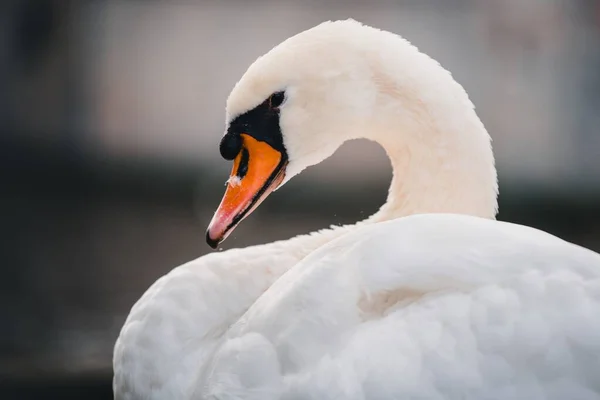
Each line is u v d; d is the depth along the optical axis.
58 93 21.08
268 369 3.60
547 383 3.21
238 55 21.11
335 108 4.46
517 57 19.80
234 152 4.51
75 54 21.09
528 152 19.12
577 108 19.36
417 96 4.46
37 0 20.97
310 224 15.65
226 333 3.92
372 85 4.48
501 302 3.33
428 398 3.26
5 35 20.94
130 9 21.17
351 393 3.35
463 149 4.48
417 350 3.33
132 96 21.08
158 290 4.18
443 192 4.52
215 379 3.74
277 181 4.52
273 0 21.11
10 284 12.19
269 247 4.42
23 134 20.83
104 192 17.56
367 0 20.78
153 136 20.89
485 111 19.69
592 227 15.69
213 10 21.06
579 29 19.50
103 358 9.95
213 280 4.20
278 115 4.47
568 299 3.30
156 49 21.12
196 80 21.05
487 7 20.00
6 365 9.59
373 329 3.46
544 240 3.57
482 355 3.27
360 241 3.71
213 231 4.45
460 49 20.17
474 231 3.60
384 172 18.44
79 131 20.97
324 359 3.48
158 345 4.05
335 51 4.46
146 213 16.17
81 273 12.74
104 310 11.38
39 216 15.73
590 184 18.02
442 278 3.47
